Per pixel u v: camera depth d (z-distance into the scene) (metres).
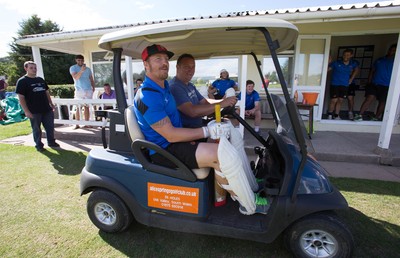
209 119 2.65
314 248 1.65
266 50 2.39
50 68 23.73
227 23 1.46
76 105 5.63
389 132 3.54
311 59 5.32
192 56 2.49
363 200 2.52
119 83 1.96
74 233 2.10
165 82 1.90
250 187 1.69
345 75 5.43
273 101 2.19
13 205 2.56
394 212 2.30
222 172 1.61
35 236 2.06
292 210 1.57
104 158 1.99
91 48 7.22
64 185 3.02
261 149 2.35
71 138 5.14
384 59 5.40
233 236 1.69
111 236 2.05
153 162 1.82
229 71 5.73
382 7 3.37
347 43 6.94
